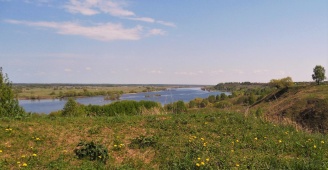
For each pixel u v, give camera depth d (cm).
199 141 1035
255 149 1015
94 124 1186
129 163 857
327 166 838
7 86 1427
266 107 4188
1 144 919
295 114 3406
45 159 842
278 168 823
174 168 809
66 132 1069
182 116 1378
